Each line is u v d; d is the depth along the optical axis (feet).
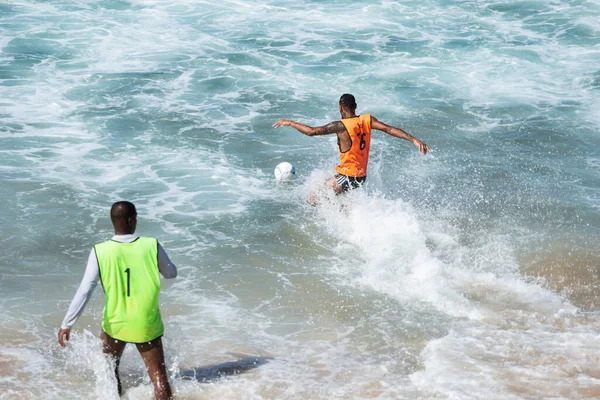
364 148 53.93
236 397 34.37
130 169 62.03
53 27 100.07
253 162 64.44
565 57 93.61
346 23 106.63
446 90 82.99
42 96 77.30
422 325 41.55
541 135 71.26
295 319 42.14
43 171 60.70
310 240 51.62
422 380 35.60
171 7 110.93
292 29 103.60
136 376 35.83
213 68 87.86
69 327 30.99
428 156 66.39
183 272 47.09
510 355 37.91
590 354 38.01
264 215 55.11
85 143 66.64
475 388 34.78
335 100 79.41
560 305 43.93
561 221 55.06
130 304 31.45
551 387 34.88
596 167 64.75
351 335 40.55
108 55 90.79
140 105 76.02
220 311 42.73
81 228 52.16
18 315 41.60
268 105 77.46
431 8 113.91
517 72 88.69
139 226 52.85
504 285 46.14
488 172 63.31
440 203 57.67
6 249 48.93
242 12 110.22
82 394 34.47
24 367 36.55
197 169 62.59
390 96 80.89
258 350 38.86
